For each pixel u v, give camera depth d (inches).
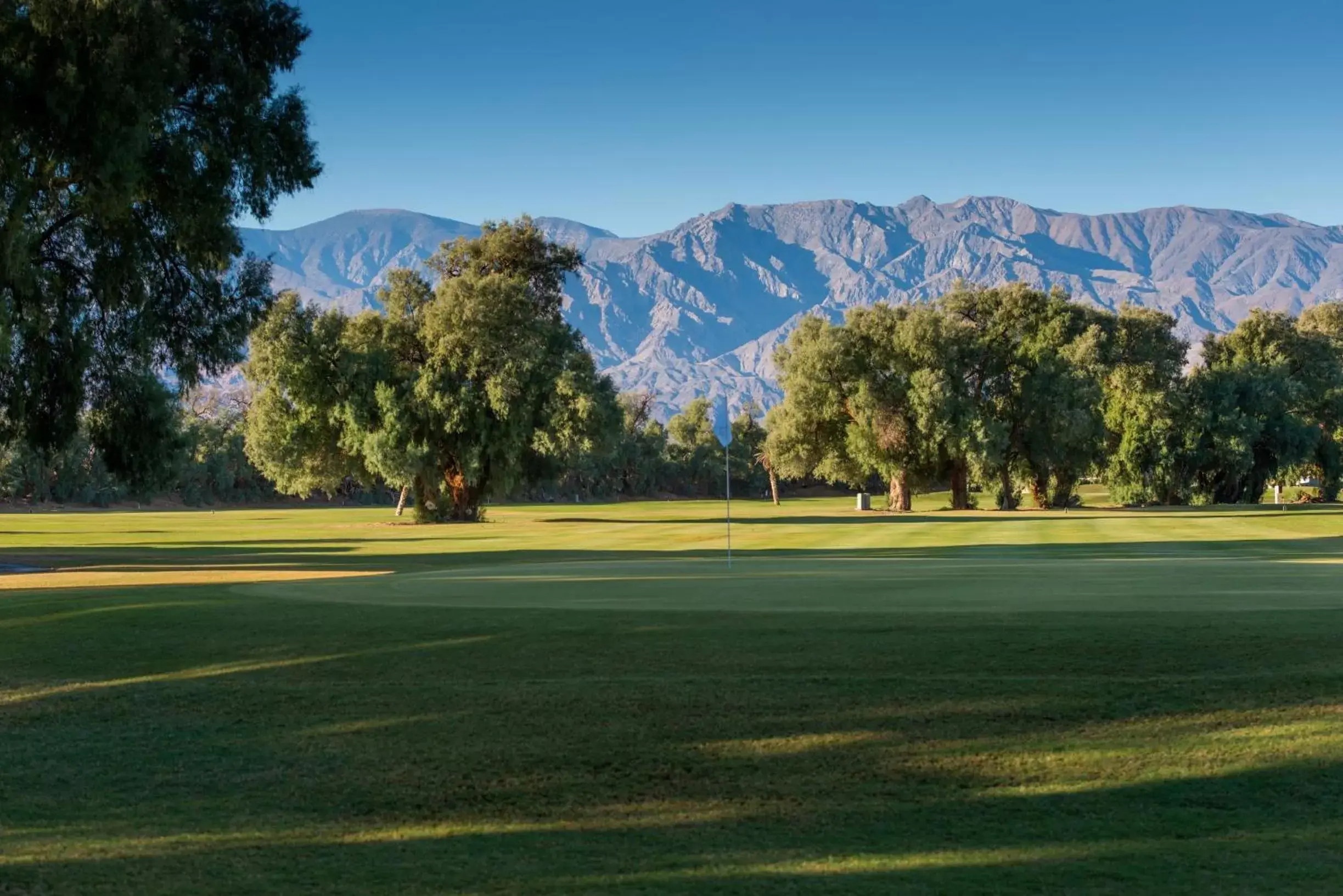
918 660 431.5
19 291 1041.5
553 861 261.6
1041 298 3280.0
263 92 1127.6
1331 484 3631.9
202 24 1106.1
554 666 442.3
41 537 2263.8
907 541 1565.0
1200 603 565.0
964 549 1350.9
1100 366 3250.5
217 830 287.9
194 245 1147.9
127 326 1191.6
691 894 239.8
